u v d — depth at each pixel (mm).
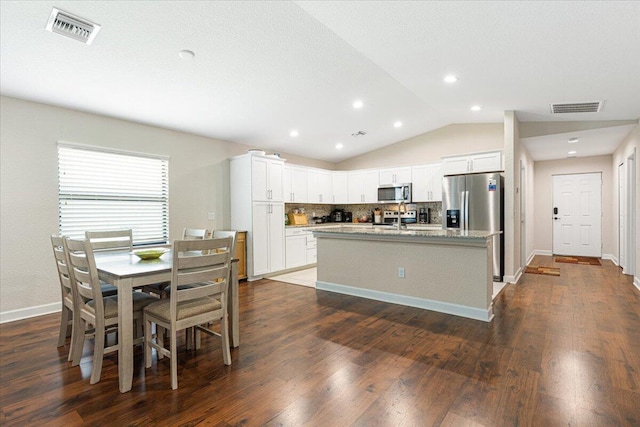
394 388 2016
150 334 2377
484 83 3627
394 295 3898
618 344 2623
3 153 3281
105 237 3305
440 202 6289
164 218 4605
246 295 4285
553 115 4711
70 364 2375
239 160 5281
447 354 2486
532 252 7449
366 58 3385
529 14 2195
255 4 2424
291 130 5398
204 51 2924
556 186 7555
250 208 5109
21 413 1791
